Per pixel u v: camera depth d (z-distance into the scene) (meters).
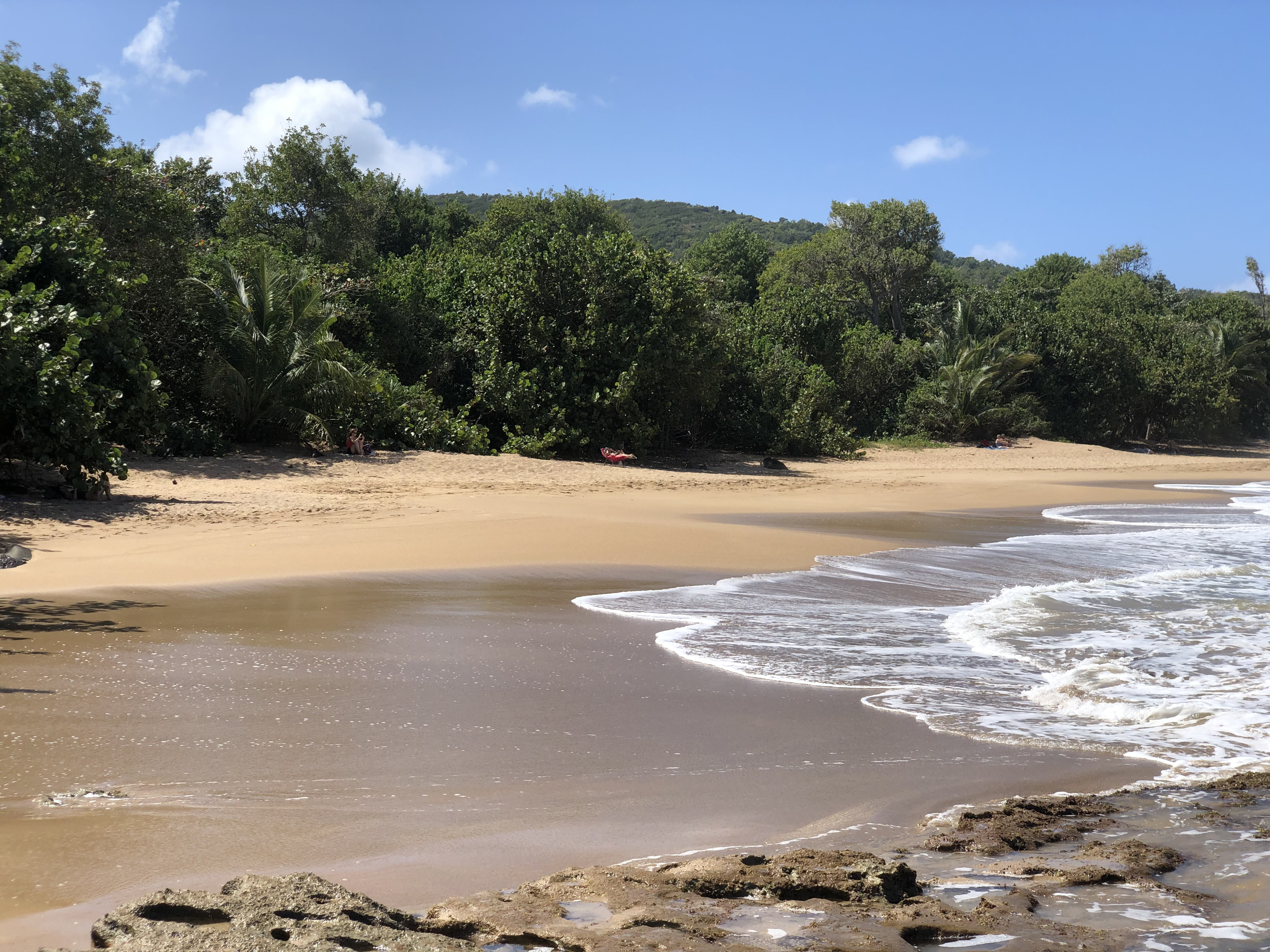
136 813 4.08
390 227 55.72
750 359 37.72
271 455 23.94
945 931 3.12
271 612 8.95
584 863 3.72
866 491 24.78
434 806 4.32
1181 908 3.38
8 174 21.34
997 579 11.99
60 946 2.81
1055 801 4.54
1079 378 52.62
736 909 3.23
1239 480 34.53
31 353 15.87
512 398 29.05
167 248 25.39
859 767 5.08
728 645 8.07
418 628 8.43
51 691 6.04
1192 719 6.13
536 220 55.78
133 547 12.60
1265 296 96.56
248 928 2.83
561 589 10.72
